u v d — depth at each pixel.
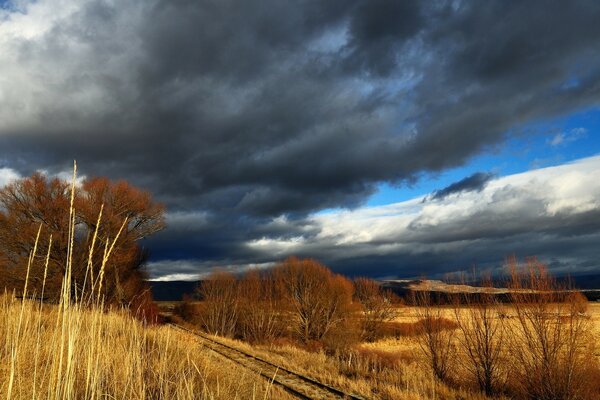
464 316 16.53
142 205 28.41
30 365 5.28
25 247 24.31
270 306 39.53
